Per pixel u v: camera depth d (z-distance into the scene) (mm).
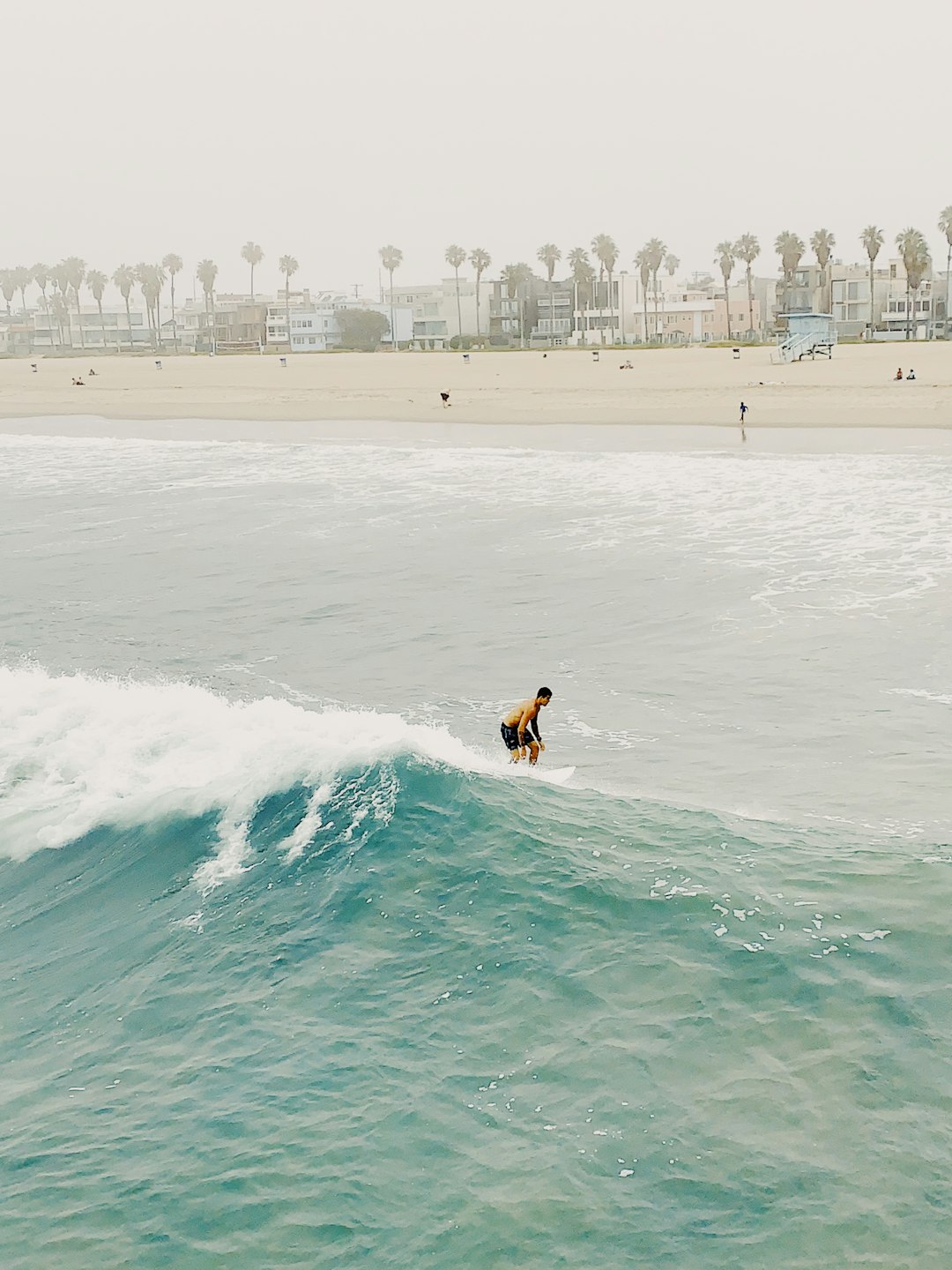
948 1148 6062
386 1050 7406
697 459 41625
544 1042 7312
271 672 18234
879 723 14633
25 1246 5938
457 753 12430
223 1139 6664
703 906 8641
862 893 8664
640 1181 6066
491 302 178000
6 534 31328
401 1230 5883
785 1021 7215
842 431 48875
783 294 162125
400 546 28031
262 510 34094
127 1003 8336
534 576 24266
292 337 173250
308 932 8977
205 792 11586
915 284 147125
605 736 14641
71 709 14641
